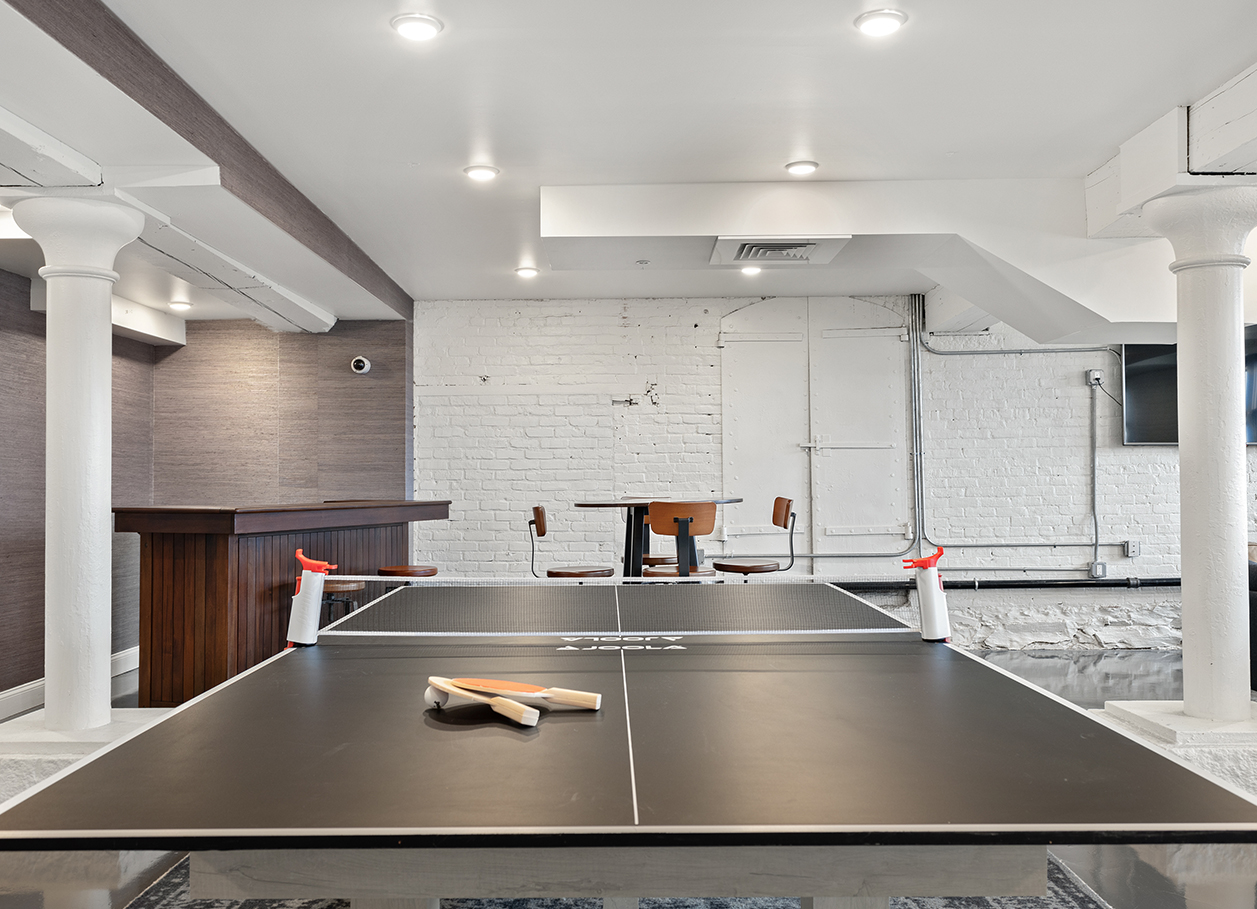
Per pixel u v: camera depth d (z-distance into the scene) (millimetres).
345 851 1160
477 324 6844
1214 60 2992
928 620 2350
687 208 4172
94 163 3258
